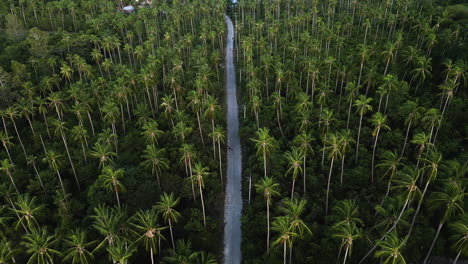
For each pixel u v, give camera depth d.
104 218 52.31
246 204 72.12
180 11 157.25
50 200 72.00
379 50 109.38
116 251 46.62
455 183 51.56
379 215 60.62
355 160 75.19
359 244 55.66
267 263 56.88
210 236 64.12
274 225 53.47
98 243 60.44
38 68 112.56
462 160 67.75
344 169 73.69
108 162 74.00
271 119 92.25
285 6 171.25
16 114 85.56
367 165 72.88
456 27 106.31
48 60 111.25
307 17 131.25
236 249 63.19
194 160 75.88
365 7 132.75
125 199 69.00
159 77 116.19
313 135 82.38
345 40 127.06
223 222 68.69
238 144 90.25
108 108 82.00
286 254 58.28
